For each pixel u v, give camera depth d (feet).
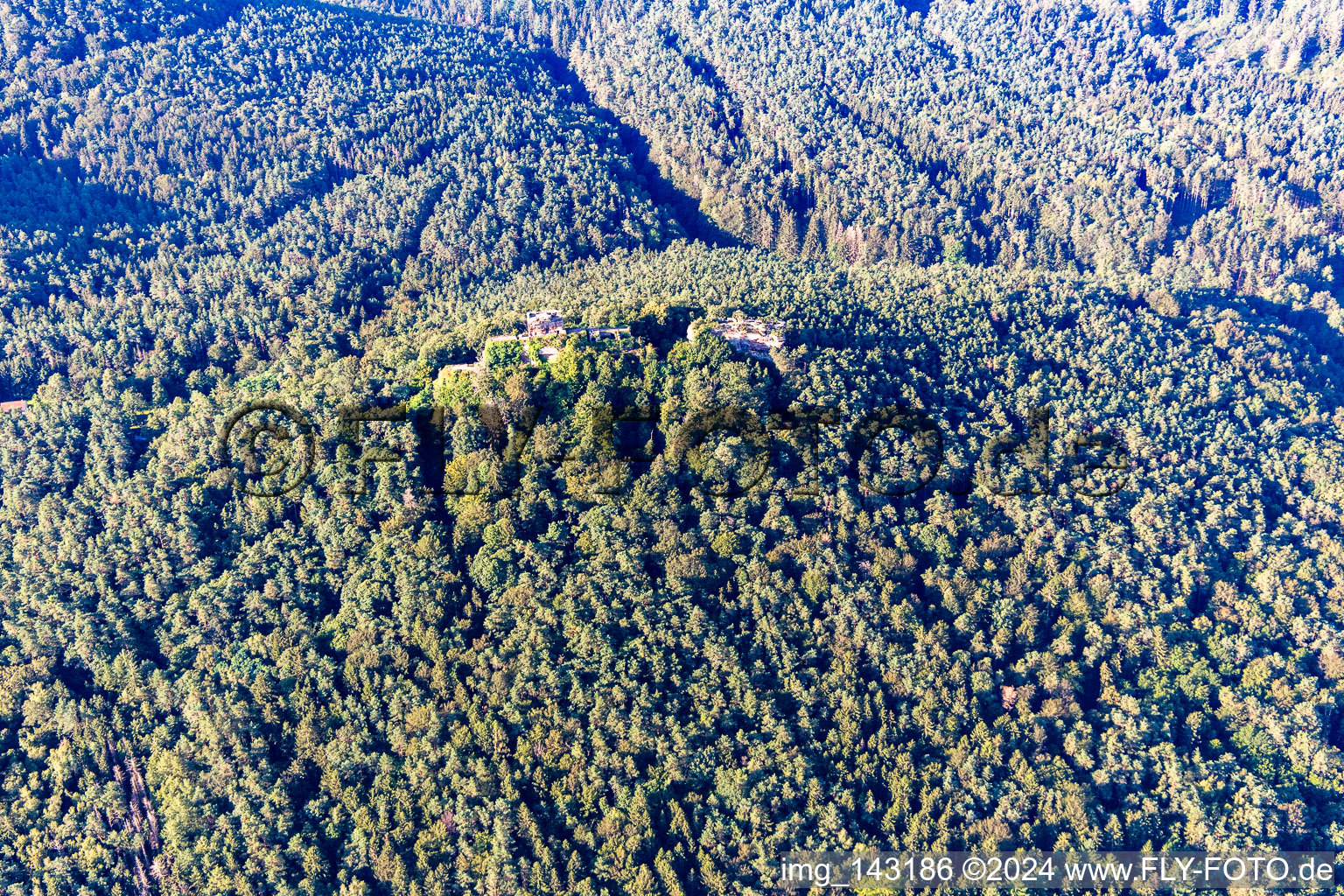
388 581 545.44
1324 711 550.36
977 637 550.77
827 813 480.64
